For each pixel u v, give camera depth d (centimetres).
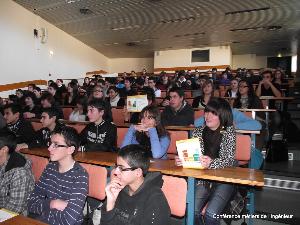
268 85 521
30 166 191
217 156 216
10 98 731
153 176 141
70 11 931
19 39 880
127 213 138
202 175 174
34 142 301
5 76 823
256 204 260
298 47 1352
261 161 274
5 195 178
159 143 237
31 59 940
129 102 379
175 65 1492
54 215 165
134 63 1681
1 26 806
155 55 1534
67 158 176
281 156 350
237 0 818
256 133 279
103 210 143
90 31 1152
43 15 970
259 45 1367
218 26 1056
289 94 704
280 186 285
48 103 461
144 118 245
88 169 195
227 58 1390
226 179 168
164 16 962
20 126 346
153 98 399
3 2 812
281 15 923
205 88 451
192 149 191
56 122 309
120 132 315
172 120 377
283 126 396
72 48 1228
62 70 1145
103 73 1606
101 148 274
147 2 845
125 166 135
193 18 977
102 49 1480
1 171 181
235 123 282
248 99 424
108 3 857
